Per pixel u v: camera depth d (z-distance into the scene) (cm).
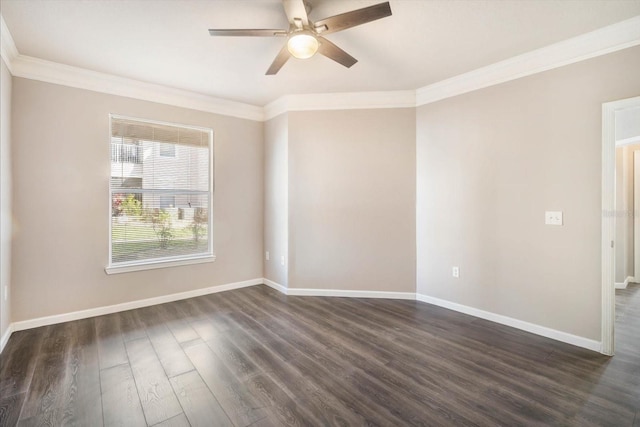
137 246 361
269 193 444
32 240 296
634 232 456
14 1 208
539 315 282
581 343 259
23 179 291
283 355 246
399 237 382
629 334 284
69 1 209
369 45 268
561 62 265
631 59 233
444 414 177
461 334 284
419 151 373
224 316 330
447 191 347
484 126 316
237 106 425
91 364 231
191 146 396
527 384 206
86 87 321
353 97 384
